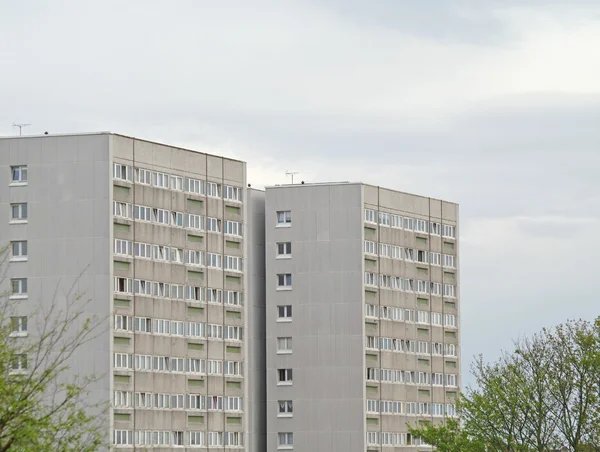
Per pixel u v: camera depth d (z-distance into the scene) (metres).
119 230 161.75
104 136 161.50
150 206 165.88
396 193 196.88
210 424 171.25
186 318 169.38
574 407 146.12
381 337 191.12
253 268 190.00
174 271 168.25
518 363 150.75
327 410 186.75
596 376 145.50
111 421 157.88
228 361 174.75
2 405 72.75
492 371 152.75
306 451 186.50
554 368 148.00
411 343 196.88
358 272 187.88
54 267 160.88
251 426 187.38
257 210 191.50
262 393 189.50
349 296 187.75
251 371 188.25
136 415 161.12
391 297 193.88
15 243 162.25
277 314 189.25
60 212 161.50
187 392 168.50
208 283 172.62
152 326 164.62
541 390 147.75
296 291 188.88
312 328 188.12
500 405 149.75
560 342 149.38
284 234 190.00
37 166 162.38
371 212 191.50
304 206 189.50
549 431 146.88
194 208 171.62
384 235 193.75
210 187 174.25
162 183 167.75
